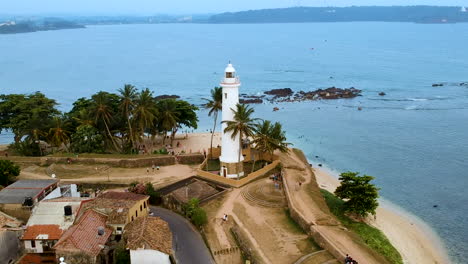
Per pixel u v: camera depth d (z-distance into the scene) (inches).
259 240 2598.4
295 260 2357.3
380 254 2492.6
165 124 4434.1
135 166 3927.2
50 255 2354.8
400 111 6894.7
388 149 4997.5
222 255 2438.5
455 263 2650.1
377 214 3284.9
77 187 3410.4
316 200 3120.1
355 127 6003.9
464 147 4997.5
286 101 7755.9
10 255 2333.9
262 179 3553.2
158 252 2161.7
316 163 4547.2
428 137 5442.9
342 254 2311.8
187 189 3277.6
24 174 3705.7
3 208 2645.2
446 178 4055.1
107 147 4352.9
